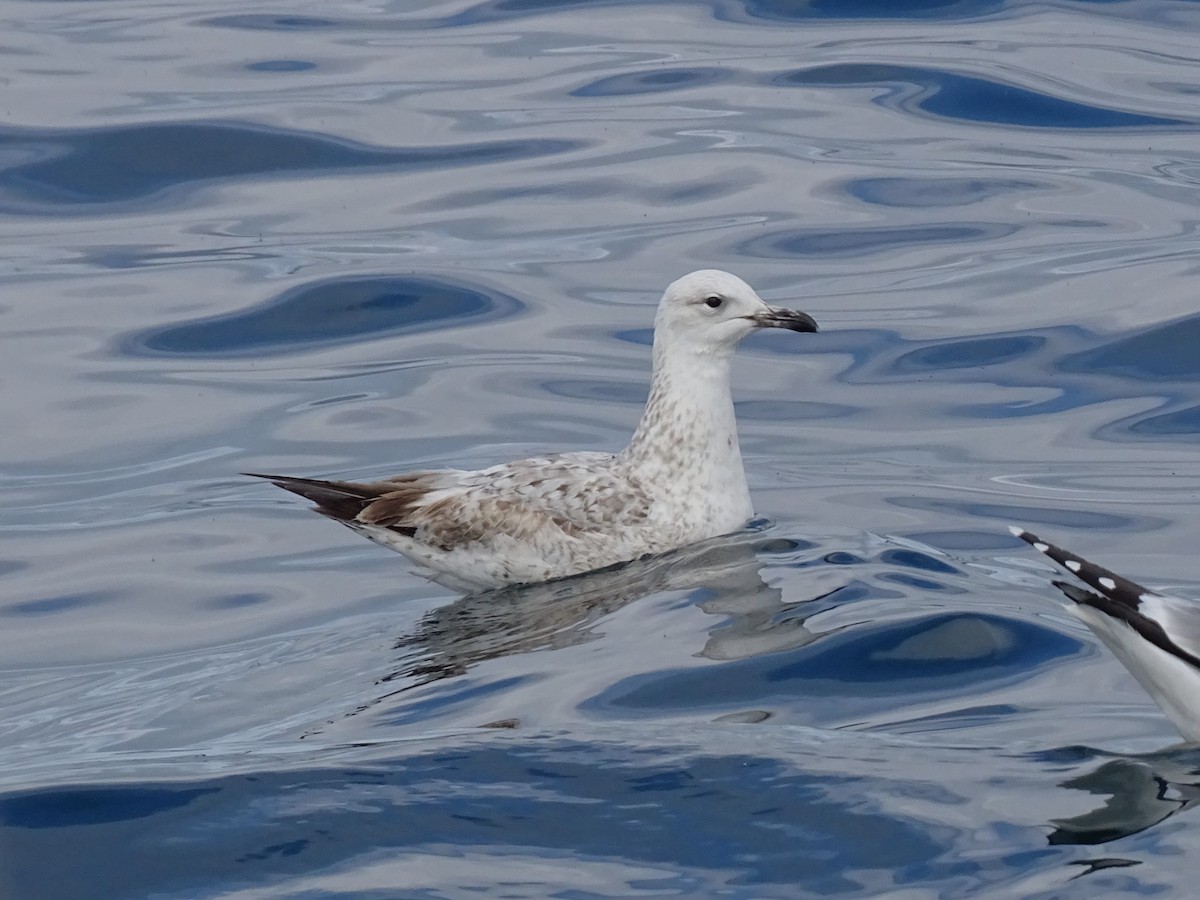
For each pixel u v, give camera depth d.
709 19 27.64
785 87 24.61
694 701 10.23
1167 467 14.93
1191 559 12.95
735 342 13.61
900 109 23.81
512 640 11.74
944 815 8.55
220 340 18.62
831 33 26.72
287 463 15.91
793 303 18.84
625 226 20.92
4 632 13.11
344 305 19.22
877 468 15.23
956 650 10.91
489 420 16.66
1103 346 17.45
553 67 25.78
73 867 8.71
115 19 28.30
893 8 27.58
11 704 11.81
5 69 25.61
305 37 27.22
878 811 8.62
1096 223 20.30
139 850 8.77
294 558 14.22
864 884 8.01
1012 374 17.11
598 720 9.95
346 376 17.81
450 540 13.23
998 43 25.86
